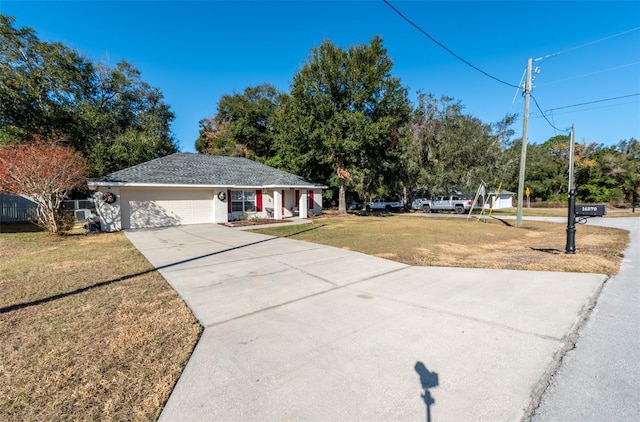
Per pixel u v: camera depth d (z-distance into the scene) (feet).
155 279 18.37
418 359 9.21
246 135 109.70
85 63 78.13
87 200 66.08
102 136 81.25
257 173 65.82
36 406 7.29
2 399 7.54
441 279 18.17
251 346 10.14
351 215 72.33
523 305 13.60
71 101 74.54
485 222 55.88
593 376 8.20
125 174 47.34
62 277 18.78
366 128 57.82
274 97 117.60
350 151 59.72
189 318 12.53
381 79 62.54
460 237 35.50
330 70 61.26
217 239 34.47
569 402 7.20
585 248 28.22
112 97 88.69
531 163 126.72
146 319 12.41
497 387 7.81
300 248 28.43
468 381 8.07
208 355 9.59
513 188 133.59
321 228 44.93
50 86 69.31
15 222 56.39
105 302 14.40
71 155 42.39
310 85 62.08
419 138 85.05
